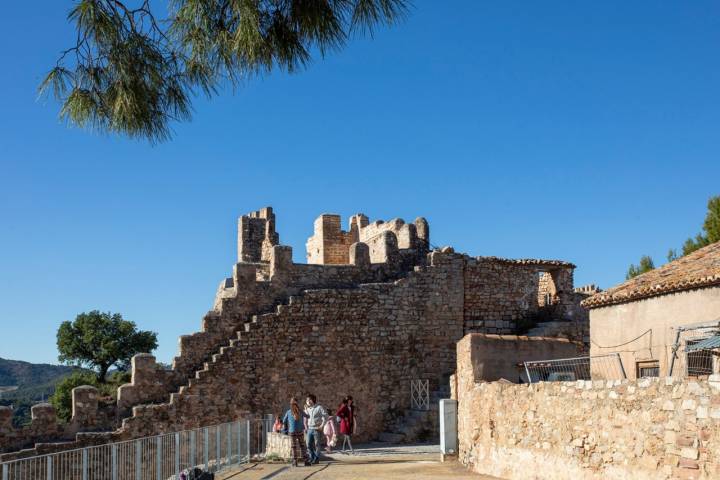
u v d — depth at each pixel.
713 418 12.88
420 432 33.47
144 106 10.63
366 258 36.72
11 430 28.95
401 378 35.34
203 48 10.55
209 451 24.41
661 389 14.13
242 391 32.66
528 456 18.41
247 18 10.03
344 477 21.19
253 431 31.45
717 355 20.09
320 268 35.72
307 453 25.94
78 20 10.10
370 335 35.16
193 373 32.66
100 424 30.72
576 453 16.50
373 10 10.40
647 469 14.30
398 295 35.94
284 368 33.53
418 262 37.75
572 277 38.97
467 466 22.09
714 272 21.22
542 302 41.00
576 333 36.97
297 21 10.55
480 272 37.72
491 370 22.33
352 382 34.53
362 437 34.22
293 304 34.09
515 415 19.16
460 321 36.81
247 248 42.03
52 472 17.47
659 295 22.91
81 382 50.06
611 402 15.49
